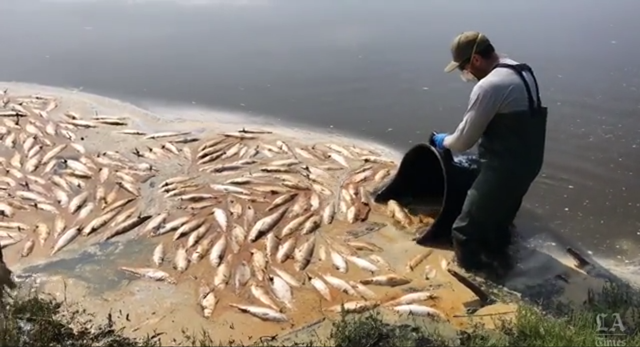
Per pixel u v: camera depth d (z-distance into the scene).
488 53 5.27
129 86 11.31
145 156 8.38
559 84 10.52
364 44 13.46
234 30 14.95
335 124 9.48
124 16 16.44
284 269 5.90
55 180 7.68
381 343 4.70
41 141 8.85
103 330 4.94
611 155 8.10
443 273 5.79
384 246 6.28
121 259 6.09
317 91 10.82
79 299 5.44
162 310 5.30
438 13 16.03
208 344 4.80
